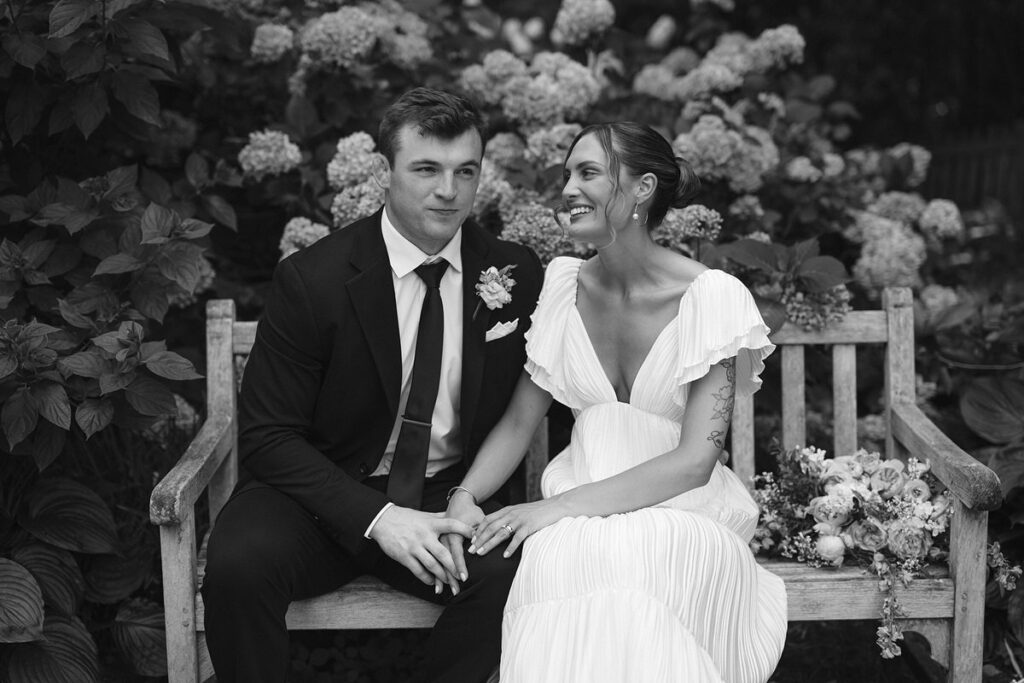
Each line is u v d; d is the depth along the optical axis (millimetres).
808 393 3730
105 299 3016
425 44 4082
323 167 3793
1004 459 3109
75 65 3041
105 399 2842
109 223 3186
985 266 5223
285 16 4133
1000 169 6379
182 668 2654
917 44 6996
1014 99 7008
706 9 5156
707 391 2586
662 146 2605
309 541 2604
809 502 2881
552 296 2789
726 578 2455
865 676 3049
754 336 2566
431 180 2557
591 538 2424
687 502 2654
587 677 2305
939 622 2738
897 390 3166
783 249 3221
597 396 2744
